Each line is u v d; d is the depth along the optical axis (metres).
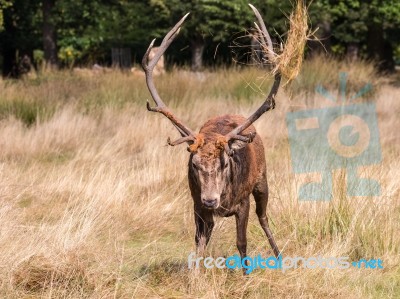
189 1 59.06
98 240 17.66
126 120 33.91
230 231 18.27
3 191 21.09
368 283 15.24
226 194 14.29
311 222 17.69
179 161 24.55
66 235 16.33
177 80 42.28
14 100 36.00
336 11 60.19
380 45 75.19
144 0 68.25
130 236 18.64
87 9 65.44
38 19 73.06
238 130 14.57
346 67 44.94
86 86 41.41
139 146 30.12
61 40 80.06
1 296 14.21
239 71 44.72
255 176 15.63
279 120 34.75
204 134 14.14
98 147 30.03
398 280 15.51
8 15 69.38
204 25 57.50
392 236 16.92
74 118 33.03
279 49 15.67
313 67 43.06
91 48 77.50
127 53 71.12
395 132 33.16
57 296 14.21
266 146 29.95
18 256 15.21
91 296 14.16
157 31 68.00
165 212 20.19
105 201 20.22
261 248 16.83
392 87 49.03
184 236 18.52
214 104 37.91
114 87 40.53
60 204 20.89
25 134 31.02
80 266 15.11
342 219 17.47
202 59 65.69
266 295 14.59
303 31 14.88
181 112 35.69
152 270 15.81
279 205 18.83
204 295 14.24
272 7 53.41
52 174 24.30
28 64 72.69
